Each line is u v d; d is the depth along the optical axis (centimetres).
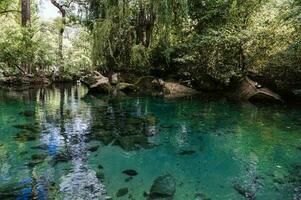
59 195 397
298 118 904
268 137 696
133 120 877
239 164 527
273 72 1221
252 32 1262
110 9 1453
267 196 405
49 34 2217
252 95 1232
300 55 1108
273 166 517
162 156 566
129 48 1584
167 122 855
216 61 1423
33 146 611
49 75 2211
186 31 1591
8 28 1862
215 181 454
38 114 955
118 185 432
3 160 528
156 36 1584
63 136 690
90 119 885
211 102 1234
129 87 1538
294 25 1148
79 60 2241
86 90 1764
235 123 839
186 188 428
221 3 1500
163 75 1680
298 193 413
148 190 416
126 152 586
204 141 667
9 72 1919
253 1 1414
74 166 505
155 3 1389
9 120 855
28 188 417
